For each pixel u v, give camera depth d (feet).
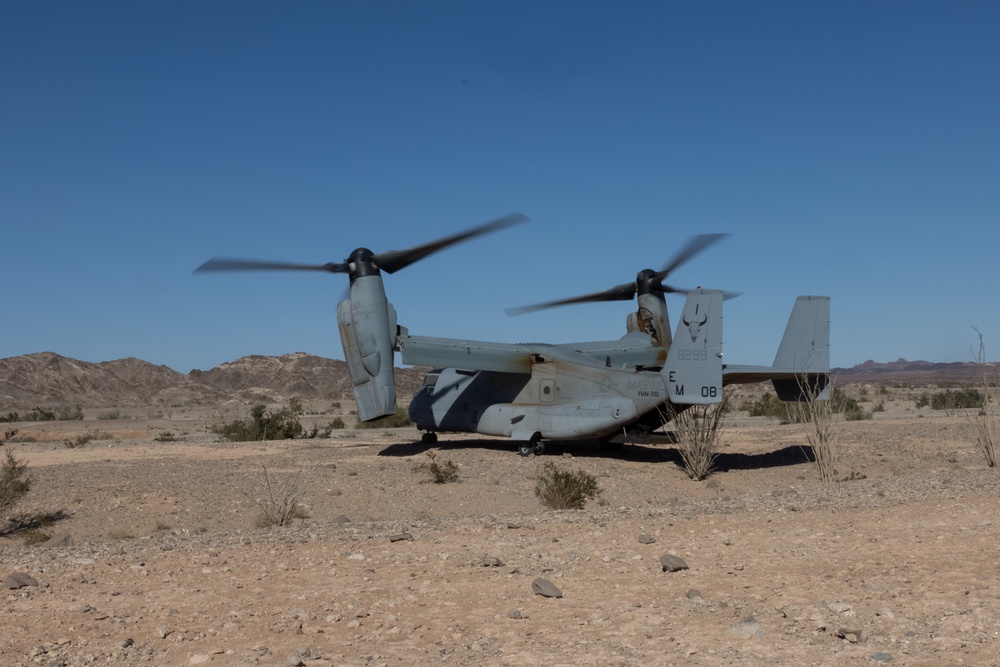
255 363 614.34
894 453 83.15
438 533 35.24
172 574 28.43
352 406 368.27
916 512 37.50
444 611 23.56
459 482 65.67
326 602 24.63
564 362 83.05
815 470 74.23
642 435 79.20
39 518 54.13
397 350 84.12
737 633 20.65
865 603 23.04
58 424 215.51
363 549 32.14
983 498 40.57
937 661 18.25
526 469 71.77
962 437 93.76
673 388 71.51
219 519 54.19
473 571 28.35
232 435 132.05
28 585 26.71
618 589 25.63
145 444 117.80
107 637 21.24
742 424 135.03
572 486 56.85
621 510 41.29
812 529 34.22
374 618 22.99
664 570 27.86
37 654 19.77
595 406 78.95
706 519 37.50
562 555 30.76
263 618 22.97
